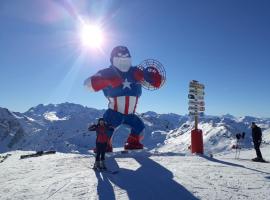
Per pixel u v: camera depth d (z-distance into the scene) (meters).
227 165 14.64
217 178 11.92
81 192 10.35
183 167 13.83
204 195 9.91
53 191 10.58
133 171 13.01
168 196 9.86
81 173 12.84
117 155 16.67
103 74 16.92
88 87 16.81
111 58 17.64
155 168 13.57
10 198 10.18
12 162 18.45
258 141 17.53
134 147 18.62
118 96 17.53
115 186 10.94
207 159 16.30
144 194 10.07
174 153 17.91
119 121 17.81
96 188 10.73
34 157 20.06
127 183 11.27
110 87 17.62
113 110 17.77
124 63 17.45
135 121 18.44
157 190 10.43
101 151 13.35
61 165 15.08
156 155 17.27
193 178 11.88
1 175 14.09
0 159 22.22
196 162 15.29
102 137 13.38
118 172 12.84
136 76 17.73
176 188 10.60
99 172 12.91
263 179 11.92
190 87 18.92
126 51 17.62
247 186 10.91
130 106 17.75
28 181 12.28
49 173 13.40
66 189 10.70
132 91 17.66
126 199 9.67
